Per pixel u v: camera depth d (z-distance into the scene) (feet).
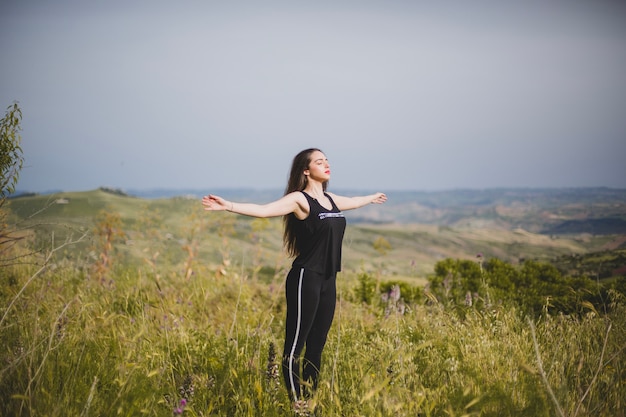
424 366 12.69
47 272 21.53
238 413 10.65
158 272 26.48
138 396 9.97
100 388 10.93
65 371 11.21
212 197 11.21
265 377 11.49
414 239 272.72
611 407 10.44
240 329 17.43
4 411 9.46
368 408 9.74
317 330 12.48
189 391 10.84
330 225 12.37
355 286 28.09
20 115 14.87
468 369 11.37
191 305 21.26
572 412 9.52
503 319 16.83
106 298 21.16
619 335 13.73
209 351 14.12
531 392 9.86
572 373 11.94
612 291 16.44
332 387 10.42
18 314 15.14
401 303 20.72
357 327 18.42
